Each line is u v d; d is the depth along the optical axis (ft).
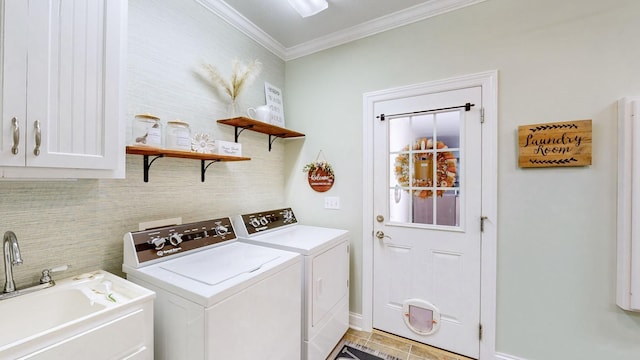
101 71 3.51
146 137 4.46
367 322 7.20
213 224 5.61
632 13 4.69
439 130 6.41
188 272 4.06
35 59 2.94
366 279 7.22
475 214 5.96
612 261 4.83
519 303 5.55
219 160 6.02
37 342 2.41
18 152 2.82
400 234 6.82
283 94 8.67
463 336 6.09
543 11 5.33
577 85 5.05
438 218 6.41
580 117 5.01
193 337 3.39
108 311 2.94
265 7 6.50
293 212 8.51
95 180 4.34
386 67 7.03
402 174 6.87
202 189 6.04
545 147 5.22
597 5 4.91
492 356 5.77
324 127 7.98
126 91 4.66
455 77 6.15
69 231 4.07
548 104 5.27
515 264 5.58
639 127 4.46
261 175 7.78
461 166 6.11
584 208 5.01
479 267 5.92
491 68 5.79
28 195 3.69
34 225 3.74
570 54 5.10
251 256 4.86
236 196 6.92
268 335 4.24
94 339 2.81
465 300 6.07
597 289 4.93
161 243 4.56
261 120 6.81
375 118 7.18
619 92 4.75
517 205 5.55
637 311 4.64
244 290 3.79
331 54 7.89
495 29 5.76
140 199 4.93
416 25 6.64
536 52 5.39
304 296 5.30
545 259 5.32
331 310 6.16
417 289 6.62
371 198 7.20
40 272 3.78
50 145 3.06
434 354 6.20
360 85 7.40
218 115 6.40
